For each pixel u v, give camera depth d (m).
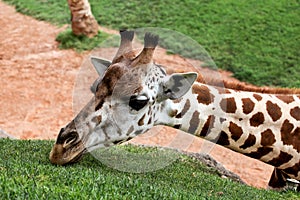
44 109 16.73
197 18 23.47
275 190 8.93
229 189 8.16
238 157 14.50
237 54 21.19
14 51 21.14
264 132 7.85
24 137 14.98
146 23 23.45
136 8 24.42
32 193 5.62
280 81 19.81
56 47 21.34
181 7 24.30
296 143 8.00
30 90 17.97
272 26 22.75
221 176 9.59
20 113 16.41
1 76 18.91
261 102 7.84
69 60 20.36
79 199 5.64
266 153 7.98
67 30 22.23
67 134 7.00
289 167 8.16
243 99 7.74
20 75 19.06
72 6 21.48
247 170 13.92
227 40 22.00
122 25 23.31
